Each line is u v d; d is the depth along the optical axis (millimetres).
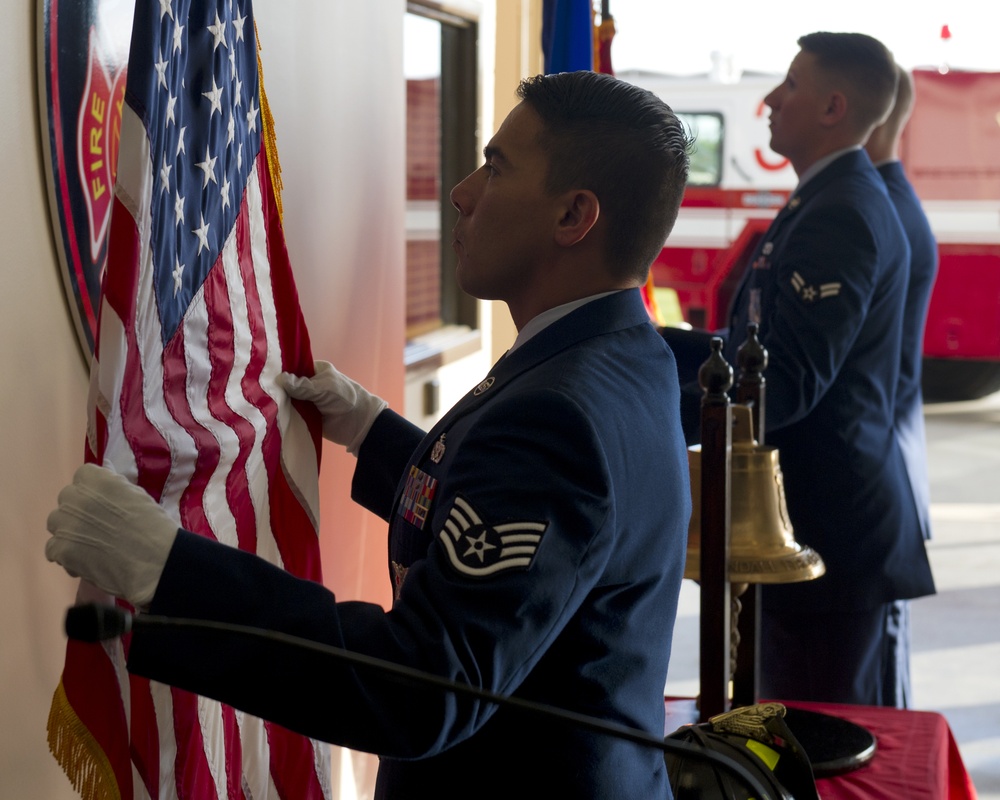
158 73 1157
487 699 841
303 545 1556
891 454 2512
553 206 1128
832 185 2445
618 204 1126
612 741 1075
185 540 936
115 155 1480
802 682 2508
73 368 1418
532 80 1163
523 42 3844
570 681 1062
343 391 1570
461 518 958
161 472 1234
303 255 2078
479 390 1136
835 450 2451
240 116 1437
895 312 2502
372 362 2461
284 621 904
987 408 8508
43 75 1306
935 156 8031
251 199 1476
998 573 4879
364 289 2391
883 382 2500
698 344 2352
